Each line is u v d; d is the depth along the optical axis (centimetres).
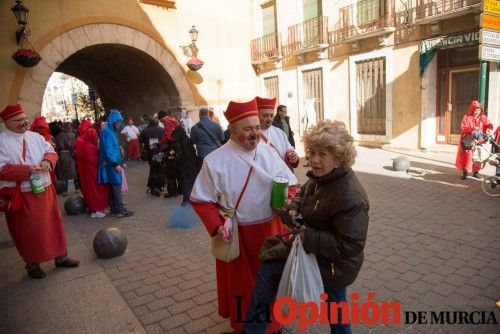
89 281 423
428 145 1209
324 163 209
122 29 1370
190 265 454
